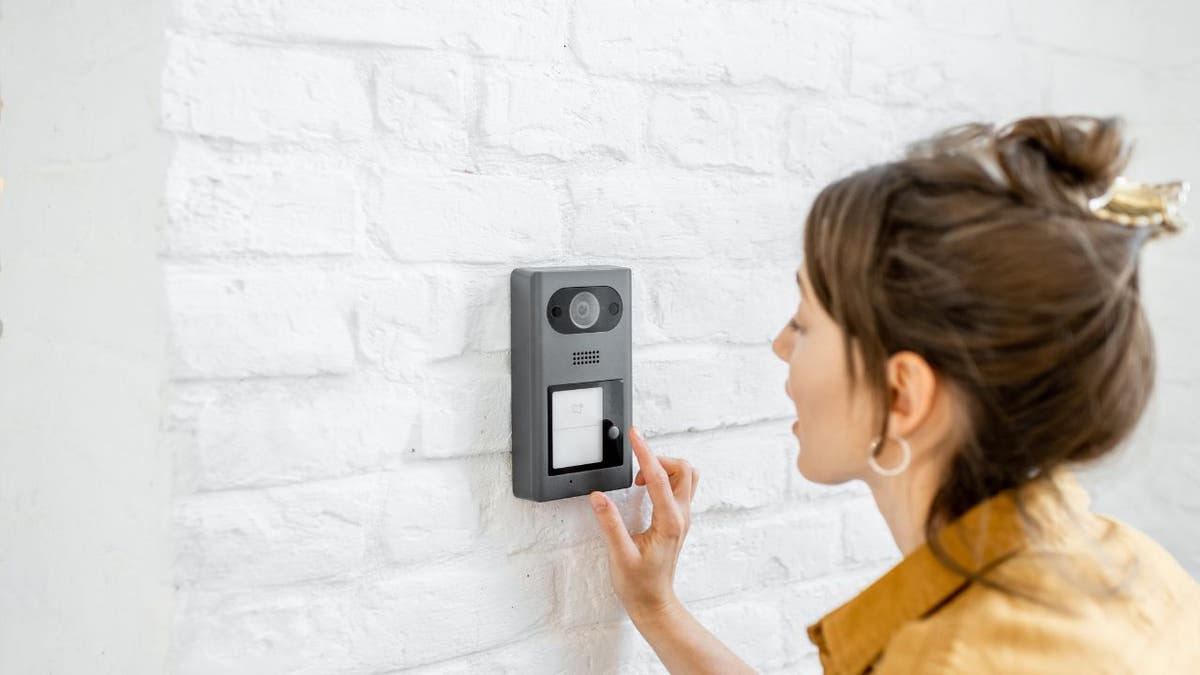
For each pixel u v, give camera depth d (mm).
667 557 983
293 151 844
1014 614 688
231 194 816
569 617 1014
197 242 804
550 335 942
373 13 872
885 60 1202
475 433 950
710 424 1096
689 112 1060
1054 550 735
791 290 1152
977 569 731
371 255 885
